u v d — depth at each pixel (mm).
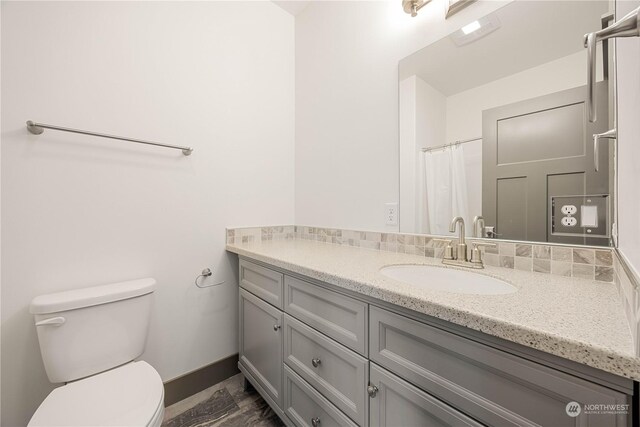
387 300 725
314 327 1021
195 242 1533
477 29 1107
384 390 767
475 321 554
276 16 1924
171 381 1438
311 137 1879
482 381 572
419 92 1286
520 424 518
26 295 1063
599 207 825
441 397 638
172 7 1459
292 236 2006
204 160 1568
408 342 713
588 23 864
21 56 1055
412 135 1313
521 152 988
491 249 1043
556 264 896
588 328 484
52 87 1118
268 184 1867
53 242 1118
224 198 1653
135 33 1335
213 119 1606
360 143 1555
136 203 1331
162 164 1412
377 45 1468
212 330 1602
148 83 1372
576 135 872
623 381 412
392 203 1395
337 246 1598
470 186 1122
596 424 436
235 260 1701
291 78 2014
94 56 1218
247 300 1489
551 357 481
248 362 1484
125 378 979
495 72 1056
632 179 494
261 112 1831
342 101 1661
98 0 1232
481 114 1093
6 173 1028
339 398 908
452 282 1020
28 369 1068
